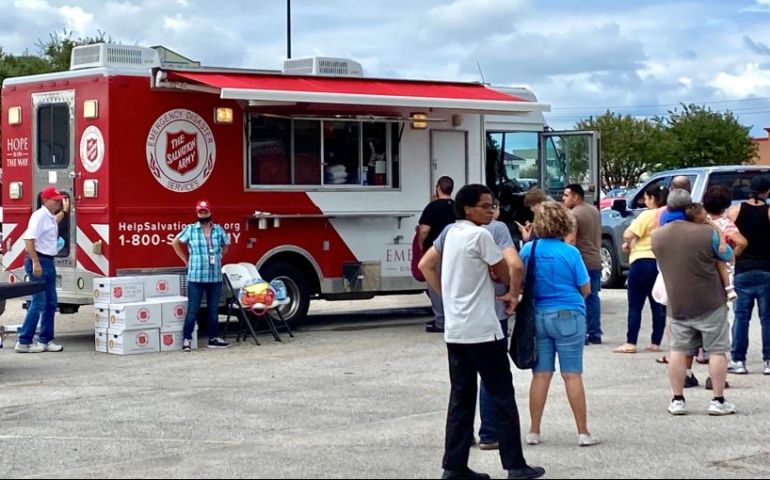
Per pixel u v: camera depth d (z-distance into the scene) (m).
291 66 15.24
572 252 8.07
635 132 54.91
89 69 13.49
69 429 8.91
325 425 8.95
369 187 15.20
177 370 11.80
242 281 13.88
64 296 13.89
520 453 7.25
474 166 16.27
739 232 11.09
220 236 13.38
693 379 10.57
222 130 13.98
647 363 11.97
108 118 13.24
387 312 17.67
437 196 14.05
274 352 13.06
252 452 8.02
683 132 54.66
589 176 16.89
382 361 12.30
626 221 19.55
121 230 13.30
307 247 14.71
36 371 11.79
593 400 9.98
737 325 11.27
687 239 9.15
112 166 13.24
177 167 13.65
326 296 14.97
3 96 14.68
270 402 9.95
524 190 17.31
